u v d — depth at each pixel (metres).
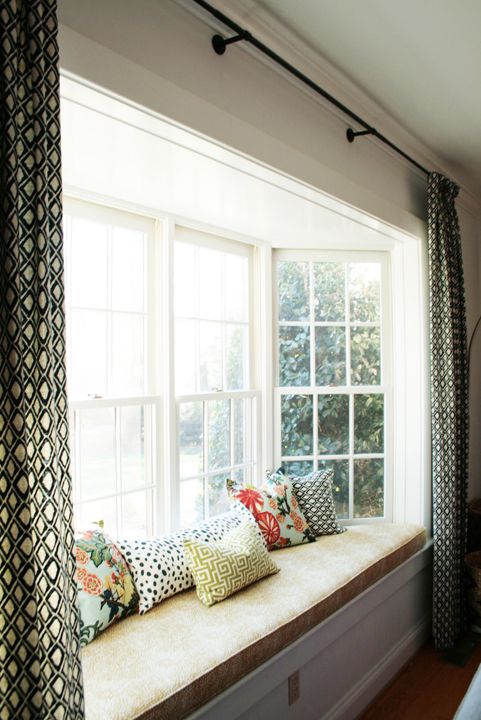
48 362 1.00
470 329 3.39
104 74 1.20
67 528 1.08
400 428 2.97
